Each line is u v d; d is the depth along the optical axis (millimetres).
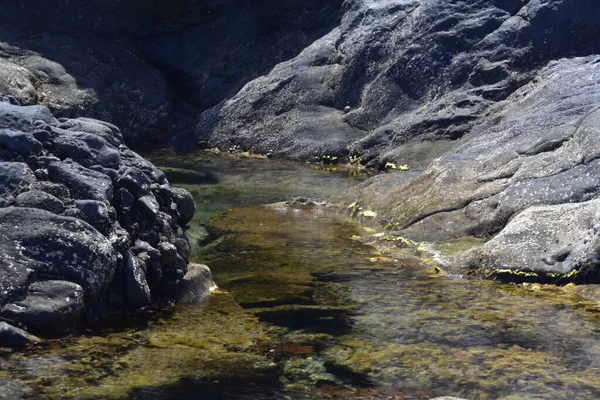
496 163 7312
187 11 13766
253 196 8867
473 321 4969
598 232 5723
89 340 4453
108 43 13453
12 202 4820
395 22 11789
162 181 5812
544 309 5207
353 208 7934
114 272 4887
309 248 6770
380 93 11273
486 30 11047
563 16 10500
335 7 13258
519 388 3996
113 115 12617
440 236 6758
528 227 6168
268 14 13664
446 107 10453
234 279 5887
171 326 4793
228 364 4238
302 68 12289
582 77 9289
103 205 5008
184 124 12805
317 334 4742
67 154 5316
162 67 13703
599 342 4605
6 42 12883
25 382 3846
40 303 4434
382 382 4070
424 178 7688
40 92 12375
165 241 5473
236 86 13219
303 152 11156
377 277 5941
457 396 3916
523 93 10016
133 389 3863
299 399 3854
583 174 6520
